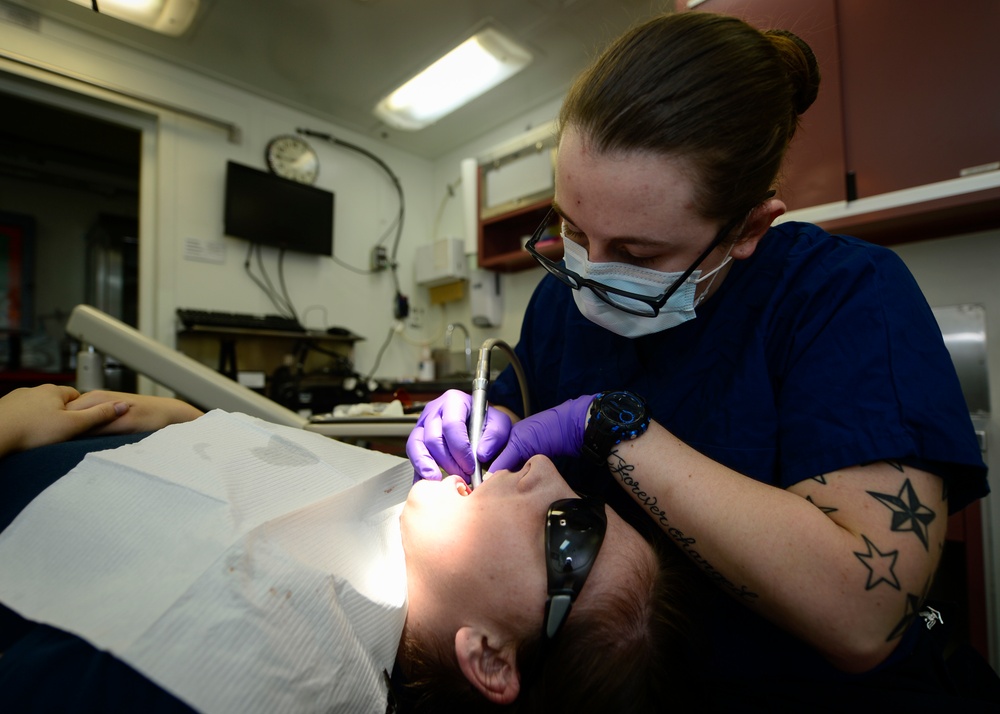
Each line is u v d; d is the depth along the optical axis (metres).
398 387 2.69
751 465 0.69
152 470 0.64
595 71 0.62
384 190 3.42
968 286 1.60
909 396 0.57
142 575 0.53
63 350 3.48
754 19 1.60
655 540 0.80
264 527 0.59
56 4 2.14
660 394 0.82
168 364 1.28
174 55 2.51
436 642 0.70
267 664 0.50
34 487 0.65
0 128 3.08
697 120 0.56
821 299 0.69
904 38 1.40
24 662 0.45
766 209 0.68
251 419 0.88
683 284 0.70
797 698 0.67
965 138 1.32
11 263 3.61
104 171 3.68
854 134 1.48
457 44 2.44
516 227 3.07
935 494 0.55
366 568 0.69
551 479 0.74
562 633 0.63
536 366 1.05
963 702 0.63
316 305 3.05
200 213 2.62
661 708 0.65
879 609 0.50
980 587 1.38
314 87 2.80
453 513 0.72
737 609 0.71
